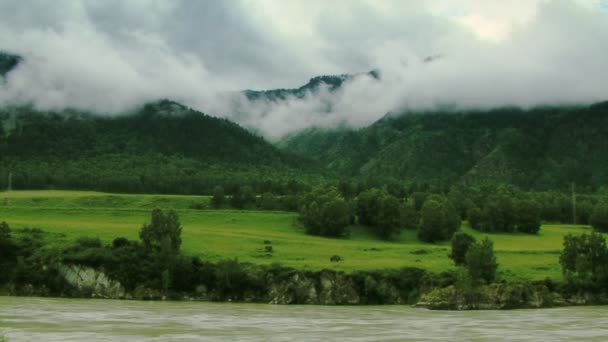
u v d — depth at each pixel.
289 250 184.62
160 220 170.25
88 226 197.88
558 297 142.25
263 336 79.75
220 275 155.00
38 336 76.62
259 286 153.88
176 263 158.75
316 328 89.19
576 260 149.62
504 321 100.06
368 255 181.38
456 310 129.88
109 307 121.12
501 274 154.25
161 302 143.38
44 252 164.50
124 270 157.88
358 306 142.25
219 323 94.81
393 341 75.19
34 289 156.62
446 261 172.50
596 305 141.75
